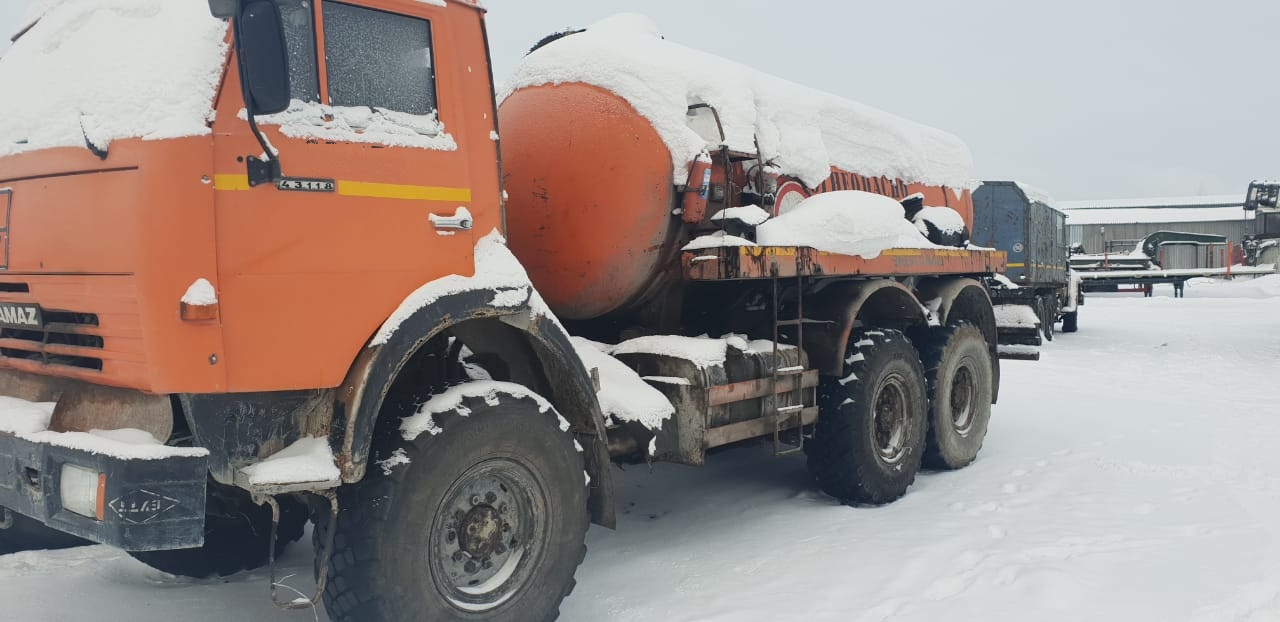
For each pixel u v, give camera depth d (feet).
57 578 14.10
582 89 16.06
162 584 14.25
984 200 58.18
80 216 10.02
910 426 19.86
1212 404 31.37
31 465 10.19
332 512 10.36
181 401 9.82
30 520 13.24
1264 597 12.51
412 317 10.52
